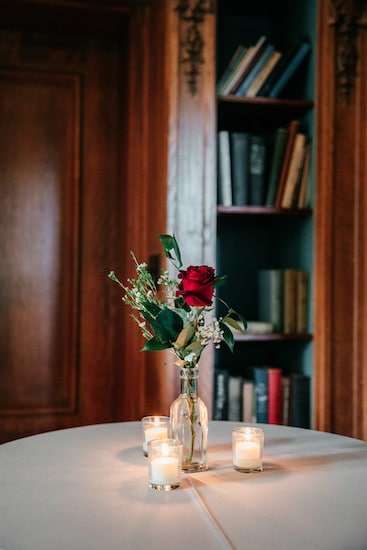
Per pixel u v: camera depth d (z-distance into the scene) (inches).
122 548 42.8
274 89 111.3
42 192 125.7
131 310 119.0
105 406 127.6
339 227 110.6
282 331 112.6
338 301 110.3
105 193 128.4
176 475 54.7
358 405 110.7
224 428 77.7
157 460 54.6
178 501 51.6
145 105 117.2
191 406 59.9
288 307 112.3
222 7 123.0
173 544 43.4
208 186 105.5
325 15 110.2
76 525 46.6
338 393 110.3
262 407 109.0
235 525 46.7
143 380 116.9
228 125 122.6
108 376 127.8
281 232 123.0
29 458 63.7
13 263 124.3
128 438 71.9
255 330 110.9
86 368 127.0
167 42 104.7
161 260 105.8
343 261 110.6
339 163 110.7
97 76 128.6
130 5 117.2
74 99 127.5
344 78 110.9
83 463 62.1
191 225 104.7
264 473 59.3
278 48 126.7
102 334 127.6
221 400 108.0
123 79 124.6
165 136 105.0
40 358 125.1
